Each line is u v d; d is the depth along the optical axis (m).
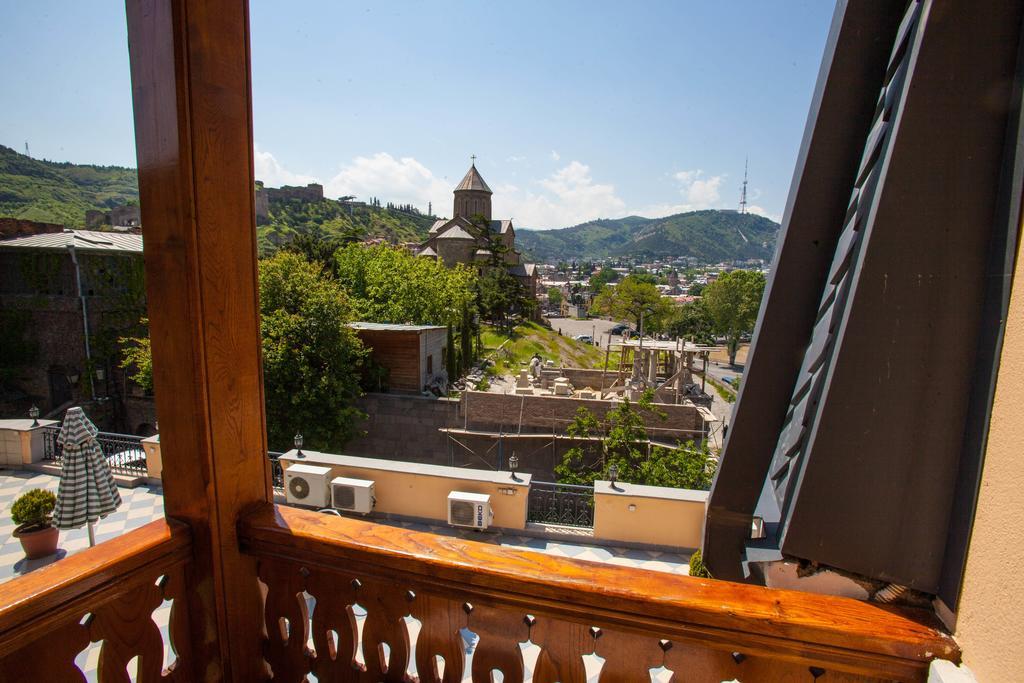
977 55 0.88
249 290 1.52
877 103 1.08
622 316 64.75
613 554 6.99
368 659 1.42
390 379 19.08
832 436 1.01
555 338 50.66
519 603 1.23
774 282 1.19
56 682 1.18
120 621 1.31
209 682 1.51
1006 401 0.85
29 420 9.67
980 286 0.92
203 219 1.37
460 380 24.59
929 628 1.00
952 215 0.92
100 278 23.23
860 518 1.02
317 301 16.23
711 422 17.28
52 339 22.97
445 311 28.70
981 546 0.89
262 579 1.55
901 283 0.94
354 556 1.37
